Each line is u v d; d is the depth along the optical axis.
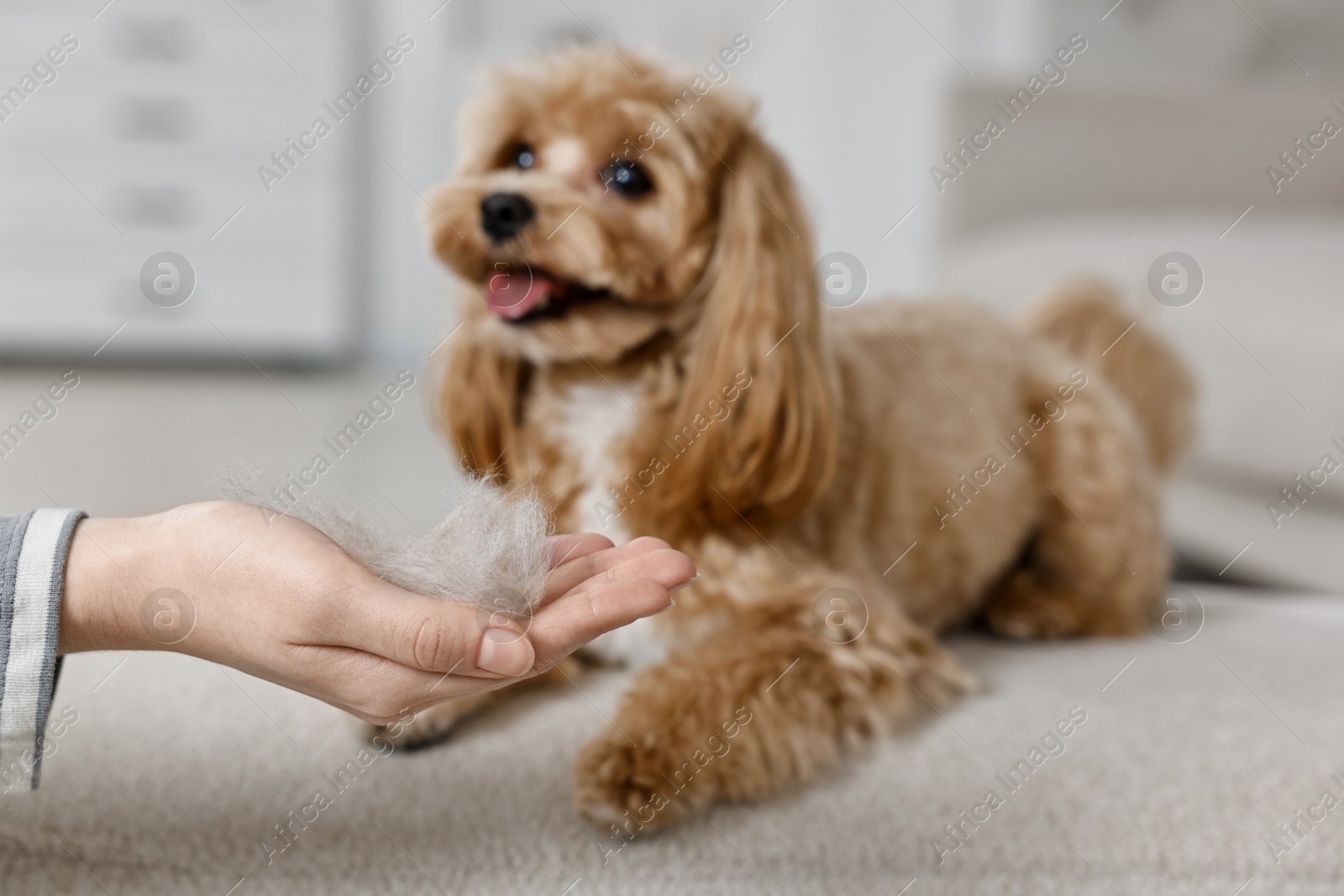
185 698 1.15
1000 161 3.27
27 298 3.92
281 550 0.75
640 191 1.30
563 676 1.26
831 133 3.96
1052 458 1.60
